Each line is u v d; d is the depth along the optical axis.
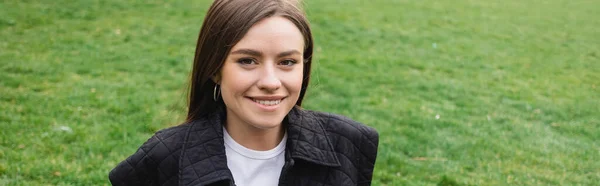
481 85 7.10
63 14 9.16
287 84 1.41
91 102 5.18
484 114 5.86
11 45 7.17
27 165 3.78
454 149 4.76
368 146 1.73
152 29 8.73
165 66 6.79
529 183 4.23
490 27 11.71
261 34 1.36
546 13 14.22
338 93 6.16
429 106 5.94
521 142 5.11
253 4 1.38
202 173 1.49
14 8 9.23
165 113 5.02
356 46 8.80
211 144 1.53
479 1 15.13
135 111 5.07
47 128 4.46
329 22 10.31
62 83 5.76
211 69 1.46
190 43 8.07
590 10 15.13
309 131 1.61
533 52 9.71
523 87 7.20
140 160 1.56
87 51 7.17
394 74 7.21
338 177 1.63
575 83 7.69
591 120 5.97
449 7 13.67
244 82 1.38
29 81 5.70
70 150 4.10
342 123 1.71
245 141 1.56
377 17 11.38
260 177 1.57
